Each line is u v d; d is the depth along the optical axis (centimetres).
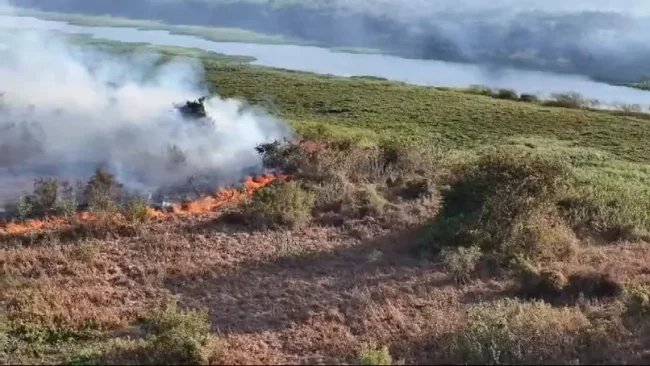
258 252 1327
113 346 976
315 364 954
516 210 1398
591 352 977
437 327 1048
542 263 1283
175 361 928
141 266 1250
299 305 1134
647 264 1302
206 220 1453
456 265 1248
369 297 1157
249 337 1031
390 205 1550
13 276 1184
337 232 1438
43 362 950
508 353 956
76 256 1267
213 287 1195
